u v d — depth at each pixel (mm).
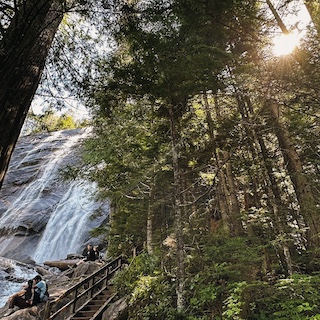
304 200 6207
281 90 5730
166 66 5121
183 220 6875
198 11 5508
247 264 5004
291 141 7086
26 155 25391
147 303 5242
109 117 6137
